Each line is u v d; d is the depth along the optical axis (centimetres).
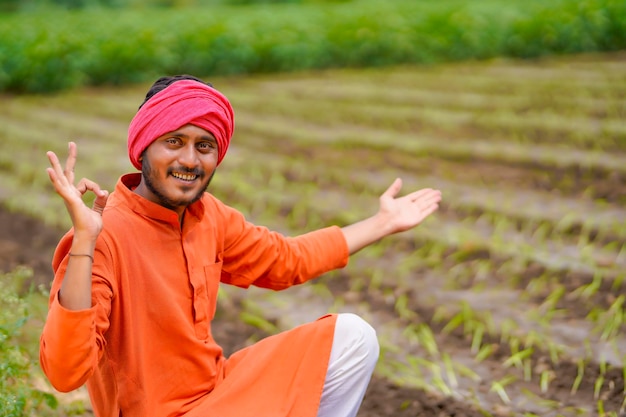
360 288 477
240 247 263
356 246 282
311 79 1251
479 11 1448
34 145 829
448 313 438
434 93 1062
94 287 215
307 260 273
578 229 537
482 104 962
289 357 245
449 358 389
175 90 226
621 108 883
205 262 243
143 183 237
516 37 1387
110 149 804
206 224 247
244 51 1295
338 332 245
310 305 461
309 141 818
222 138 232
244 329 433
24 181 706
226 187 665
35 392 314
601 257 489
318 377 242
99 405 235
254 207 623
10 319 354
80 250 205
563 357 380
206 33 1298
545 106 920
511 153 727
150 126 225
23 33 1219
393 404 351
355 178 685
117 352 228
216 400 236
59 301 203
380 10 1472
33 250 540
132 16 1457
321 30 1366
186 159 226
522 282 469
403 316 438
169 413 232
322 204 621
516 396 352
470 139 794
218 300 464
